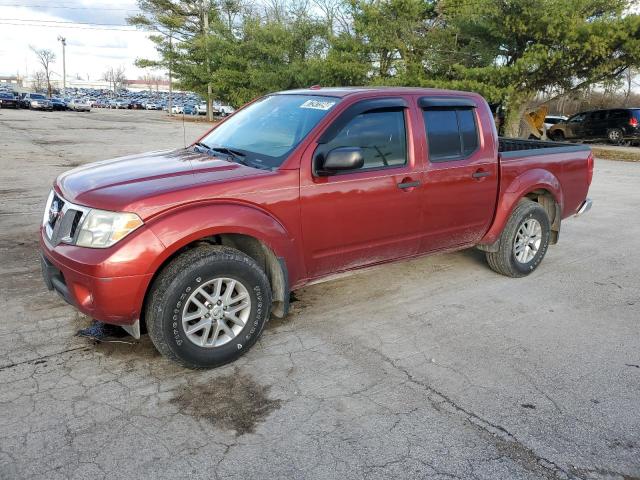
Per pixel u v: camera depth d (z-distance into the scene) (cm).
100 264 301
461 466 262
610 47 1884
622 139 2423
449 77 2322
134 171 362
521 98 2125
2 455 259
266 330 406
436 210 449
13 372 333
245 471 254
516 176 509
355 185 392
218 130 464
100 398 309
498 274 552
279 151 381
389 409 307
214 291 336
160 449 268
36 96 5416
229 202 339
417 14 2422
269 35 3412
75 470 251
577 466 264
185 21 4369
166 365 348
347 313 443
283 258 364
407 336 403
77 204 325
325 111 392
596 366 365
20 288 471
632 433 291
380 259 437
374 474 255
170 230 312
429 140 439
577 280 545
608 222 837
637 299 496
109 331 392
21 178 1052
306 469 257
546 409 312
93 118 3850
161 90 15838
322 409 305
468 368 357
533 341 401
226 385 328
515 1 1853
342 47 2631
